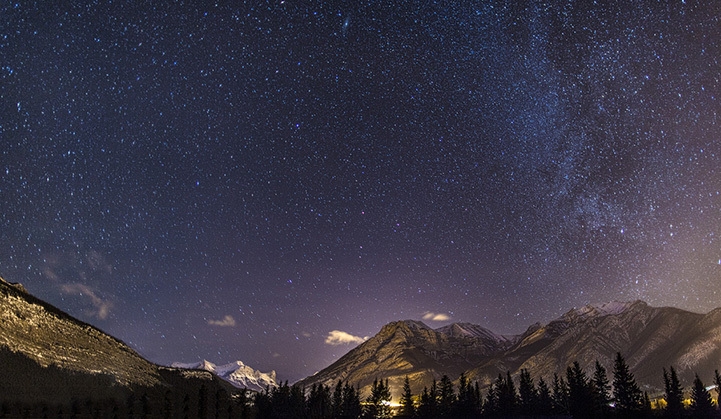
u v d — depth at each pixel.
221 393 150.00
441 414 160.62
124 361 142.50
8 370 106.06
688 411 139.25
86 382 118.12
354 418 155.62
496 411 159.00
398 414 172.12
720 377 145.62
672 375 139.50
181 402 131.88
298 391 158.12
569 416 145.12
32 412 97.31
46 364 115.50
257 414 143.25
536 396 157.75
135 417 109.19
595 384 145.12
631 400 136.00
